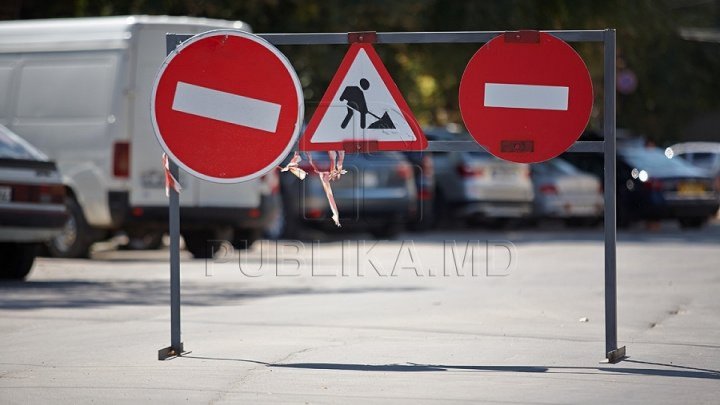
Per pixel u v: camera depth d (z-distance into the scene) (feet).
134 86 176.45
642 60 386.11
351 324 104.37
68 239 178.91
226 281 143.64
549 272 154.40
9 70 184.75
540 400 71.10
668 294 128.67
